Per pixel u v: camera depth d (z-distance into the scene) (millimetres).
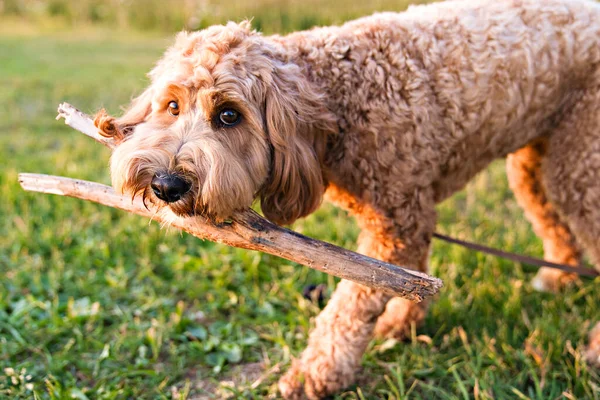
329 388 864
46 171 1469
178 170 685
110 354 937
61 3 4023
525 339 959
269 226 707
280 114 735
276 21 2887
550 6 867
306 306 1033
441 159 847
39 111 2014
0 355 934
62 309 1024
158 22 3697
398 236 834
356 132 804
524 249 1179
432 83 819
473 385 878
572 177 900
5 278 1097
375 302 842
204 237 721
